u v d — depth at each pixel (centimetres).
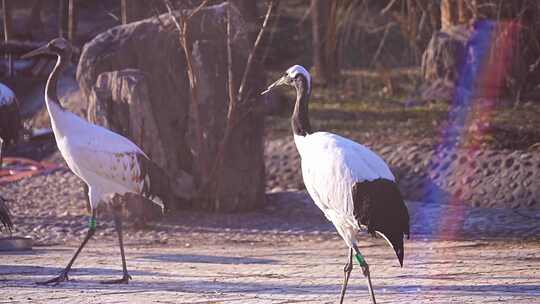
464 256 1303
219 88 1716
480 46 2605
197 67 1703
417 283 1065
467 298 954
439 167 1936
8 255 1333
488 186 1827
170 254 1355
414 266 1210
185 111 1730
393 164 1995
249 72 1734
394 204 898
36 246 1453
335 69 3011
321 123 2430
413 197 1889
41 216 1703
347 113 2566
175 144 1720
